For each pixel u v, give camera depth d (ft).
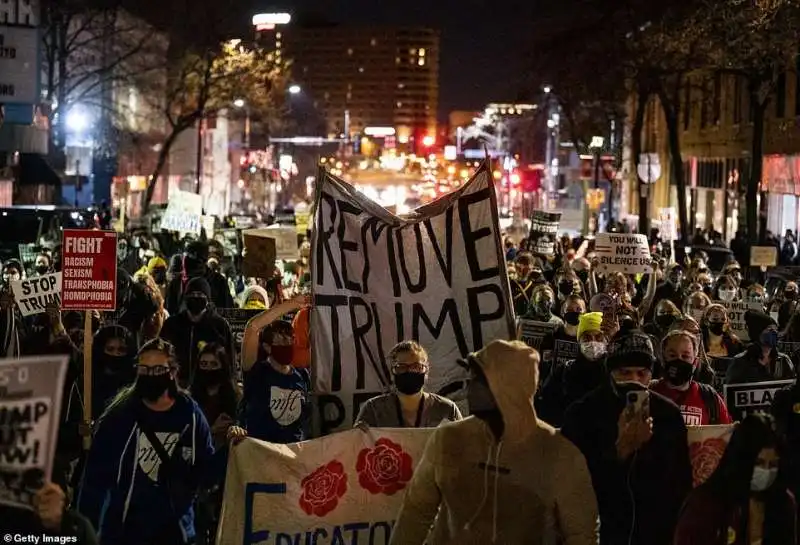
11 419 16.71
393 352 25.61
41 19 146.30
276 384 30.30
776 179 146.92
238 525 24.52
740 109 170.09
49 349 34.30
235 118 244.83
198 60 173.78
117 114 184.44
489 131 408.87
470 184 30.32
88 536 17.65
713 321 41.24
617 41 124.47
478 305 30.04
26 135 136.05
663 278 67.00
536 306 46.70
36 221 95.86
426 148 599.16
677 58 121.08
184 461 23.86
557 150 286.25
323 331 29.40
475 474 18.92
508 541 18.88
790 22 100.48
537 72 130.72
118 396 24.62
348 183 29.94
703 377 35.12
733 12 103.40
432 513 19.61
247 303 47.75
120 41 184.75
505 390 18.69
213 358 30.83
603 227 191.52
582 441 22.47
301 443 24.85
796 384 26.48
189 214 89.25
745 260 116.47
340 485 24.98
